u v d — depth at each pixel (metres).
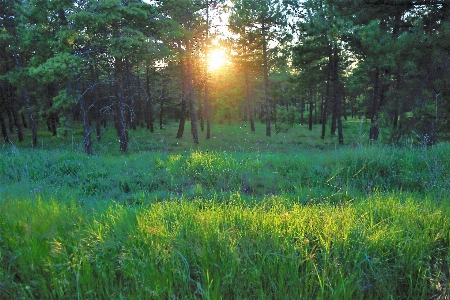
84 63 14.27
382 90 17.84
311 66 27.14
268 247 2.69
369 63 10.97
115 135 28.72
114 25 13.78
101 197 6.11
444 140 9.65
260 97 51.44
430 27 9.81
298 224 3.06
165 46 15.91
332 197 5.03
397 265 2.48
